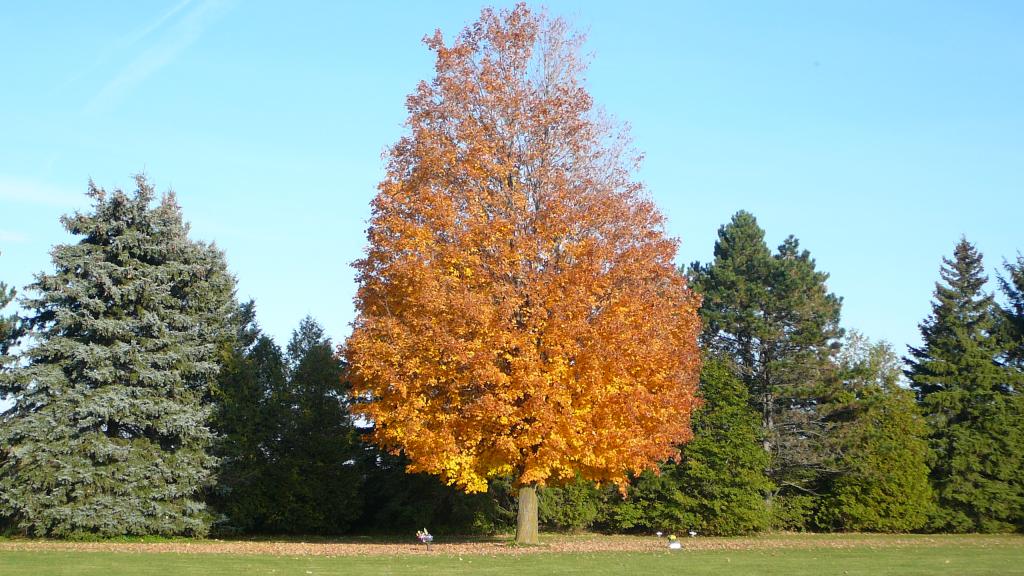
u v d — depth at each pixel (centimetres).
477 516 3869
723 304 4675
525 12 2545
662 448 2355
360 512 3809
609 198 2367
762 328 4391
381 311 2362
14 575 1705
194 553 2280
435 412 2228
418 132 2409
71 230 3156
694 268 5391
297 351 4188
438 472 2316
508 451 2156
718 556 2253
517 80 2467
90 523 2936
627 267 2262
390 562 1975
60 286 3055
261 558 2102
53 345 3002
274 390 3719
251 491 3478
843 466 4103
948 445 4391
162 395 3198
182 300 3422
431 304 2091
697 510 3775
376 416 2228
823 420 4375
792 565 2006
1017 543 3116
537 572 1759
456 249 2211
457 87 2414
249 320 4434
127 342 3147
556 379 2141
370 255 2394
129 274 3119
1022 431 4312
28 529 3009
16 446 2970
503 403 2083
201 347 3303
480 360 2052
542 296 2192
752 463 3806
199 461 3244
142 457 3109
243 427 3484
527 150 2423
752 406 4466
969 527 4125
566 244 2289
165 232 3294
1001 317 5275
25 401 3012
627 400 2127
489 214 2369
